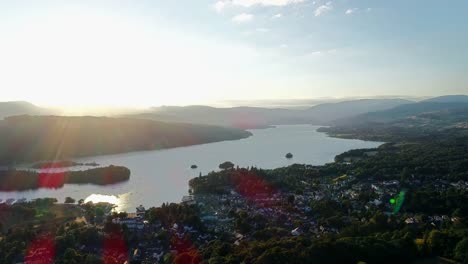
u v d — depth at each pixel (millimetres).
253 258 149000
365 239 161500
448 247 157750
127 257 186125
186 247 194875
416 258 154750
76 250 191875
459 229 182250
